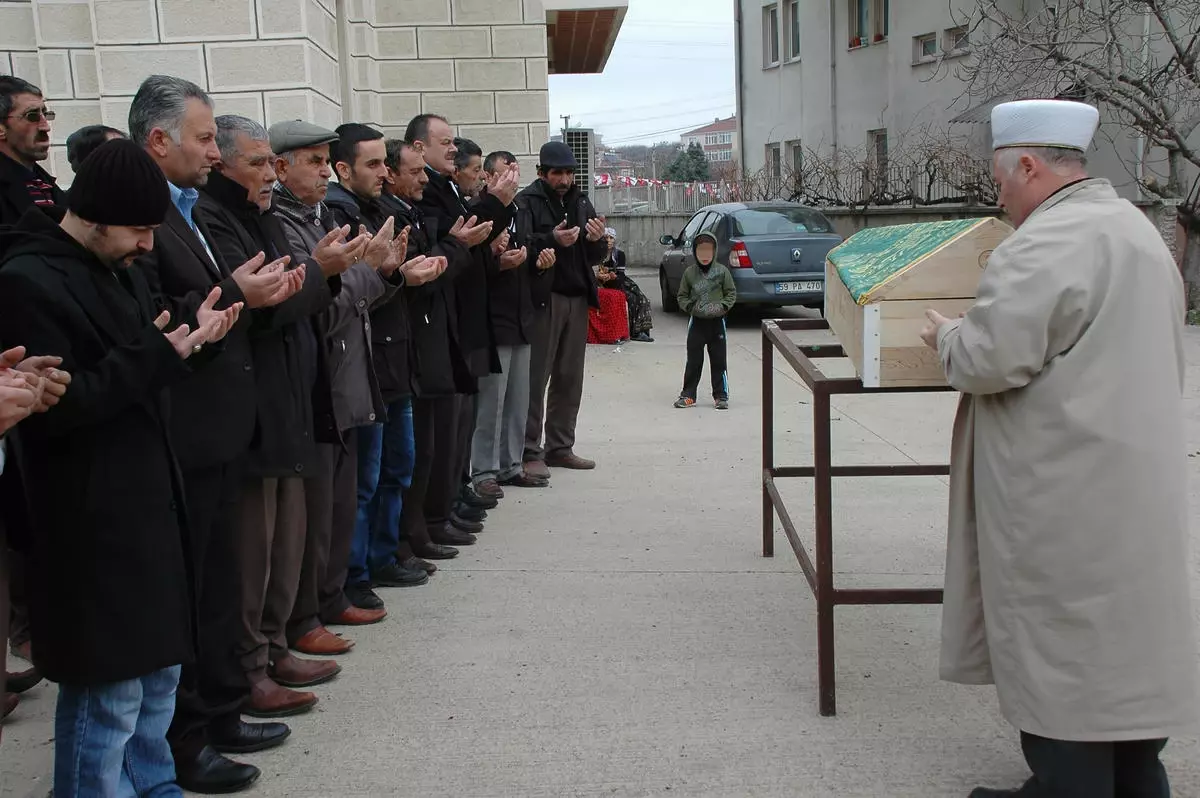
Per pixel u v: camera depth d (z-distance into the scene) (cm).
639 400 891
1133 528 248
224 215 320
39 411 219
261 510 329
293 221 366
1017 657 262
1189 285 1213
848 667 378
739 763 311
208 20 740
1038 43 1148
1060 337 252
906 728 332
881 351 312
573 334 651
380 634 410
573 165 617
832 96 2206
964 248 308
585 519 561
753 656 387
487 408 586
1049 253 251
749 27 2561
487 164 609
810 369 351
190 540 260
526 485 629
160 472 248
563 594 451
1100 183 262
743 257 1227
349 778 305
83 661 238
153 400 248
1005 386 256
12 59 760
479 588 459
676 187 2453
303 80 750
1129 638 249
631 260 2584
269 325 309
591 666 380
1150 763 265
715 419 809
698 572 477
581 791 297
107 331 239
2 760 320
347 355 385
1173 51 1295
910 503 582
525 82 991
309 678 364
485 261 534
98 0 732
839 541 518
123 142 236
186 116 290
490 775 306
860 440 722
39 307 229
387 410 441
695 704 349
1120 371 248
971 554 285
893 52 1975
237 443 294
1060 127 263
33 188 402
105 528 238
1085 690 253
